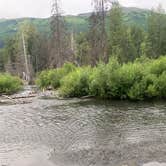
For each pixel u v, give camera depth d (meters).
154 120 18.30
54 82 41.97
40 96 33.56
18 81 44.75
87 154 12.73
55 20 51.22
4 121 20.03
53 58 55.34
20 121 19.91
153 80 26.97
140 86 26.66
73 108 24.14
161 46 72.50
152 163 11.41
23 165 11.94
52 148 13.85
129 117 19.50
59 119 20.05
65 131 16.77
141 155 12.27
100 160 11.97
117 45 59.97
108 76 27.78
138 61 36.44
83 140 14.84
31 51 76.06
